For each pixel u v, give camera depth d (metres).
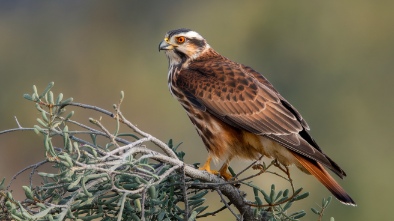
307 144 8.12
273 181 13.94
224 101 8.70
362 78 18.30
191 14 21.84
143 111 20.62
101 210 6.22
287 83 18.83
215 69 9.03
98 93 21.75
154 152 6.42
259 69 19.53
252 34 19.88
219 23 20.44
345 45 18.81
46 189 6.36
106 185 6.15
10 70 22.23
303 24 19.30
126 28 22.88
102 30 23.08
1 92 21.27
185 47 9.35
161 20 22.70
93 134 6.78
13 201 6.08
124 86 21.52
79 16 23.44
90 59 22.47
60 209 6.00
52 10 23.69
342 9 19.14
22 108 20.50
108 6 23.11
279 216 7.04
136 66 22.14
